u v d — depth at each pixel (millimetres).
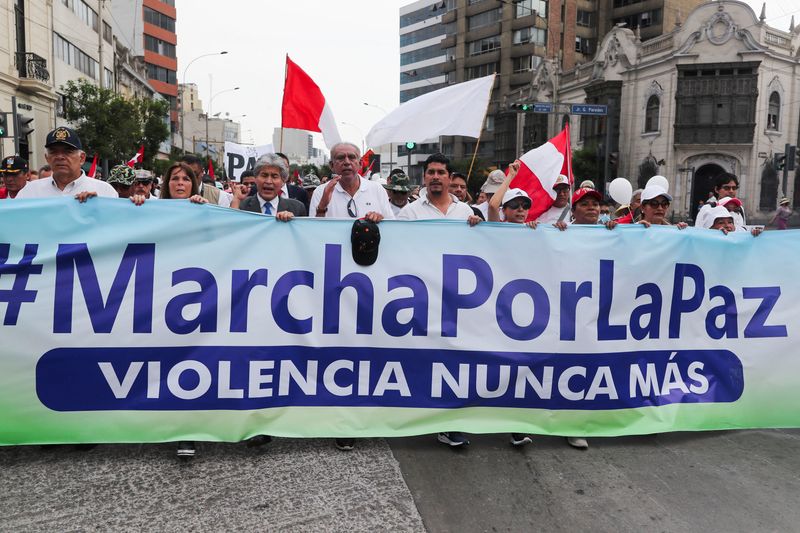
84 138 24891
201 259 3607
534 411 3844
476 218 3834
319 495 3098
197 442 3721
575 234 3949
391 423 3719
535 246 3889
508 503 3084
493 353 3801
